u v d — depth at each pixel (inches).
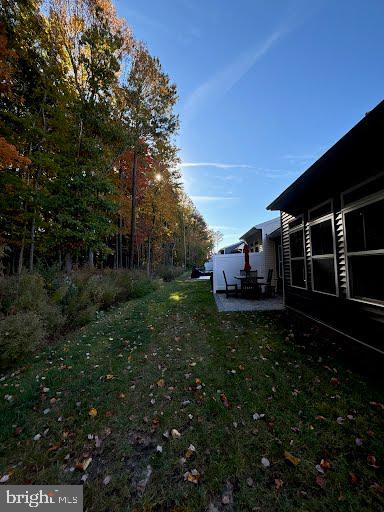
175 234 1208.8
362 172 122.1
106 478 65.9
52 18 366.0
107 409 96.3
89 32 380.8
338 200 145.9
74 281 277.4
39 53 350.6
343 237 141.0
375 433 76.2
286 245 244.7
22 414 94.4
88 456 73.6
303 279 214.7
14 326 140.0
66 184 356.8
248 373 119.3
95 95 418.6
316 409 89.2
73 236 362.0
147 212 718.5
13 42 313.9
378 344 115.0
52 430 85.6
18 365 141.1
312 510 54.9
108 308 301.1
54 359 147.7
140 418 90.4
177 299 354.3
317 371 117.1
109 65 408.2
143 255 884.6
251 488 61.0
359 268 134.1
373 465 65.1
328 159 122.8
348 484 60.4
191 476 65.0
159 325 213.6
